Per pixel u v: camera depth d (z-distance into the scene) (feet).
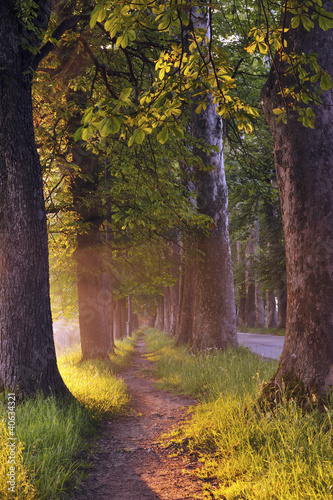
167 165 31.19
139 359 58.80
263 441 13.65
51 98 29.71
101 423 20.16
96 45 32.01
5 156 19.67
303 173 16.37
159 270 42.50
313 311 15.49
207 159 42.34
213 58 10.30
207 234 38.24
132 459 15.11
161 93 9.87
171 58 11.20
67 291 63.93
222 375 27.55
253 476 11.71
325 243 15.57
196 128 42.93
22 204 19.71
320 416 13.56
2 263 19.31
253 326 114.21
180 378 31.30
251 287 115.96
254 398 18.34
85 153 36.17
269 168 54.90
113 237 49.78
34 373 19.08
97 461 14.89
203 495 11.61
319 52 16.37
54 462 12.90
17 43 20.38
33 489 10.55
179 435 17.87
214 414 18.08
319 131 16.30
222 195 42.55
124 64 35.58
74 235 38.27
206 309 40.98
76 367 35.70
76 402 19.93
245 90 47.39
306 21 9.82
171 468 13.98
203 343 40.52
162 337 92.94
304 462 10.98
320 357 15.11
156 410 23.85
